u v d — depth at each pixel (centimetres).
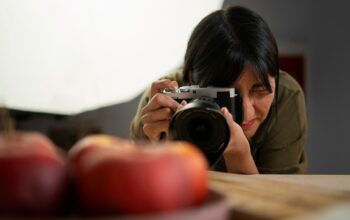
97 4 129
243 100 86
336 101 205
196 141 65
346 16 202
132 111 172
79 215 33
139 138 99
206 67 85
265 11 197
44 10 128
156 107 83
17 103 135
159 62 136
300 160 110
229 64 83
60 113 140
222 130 64
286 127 106
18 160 31
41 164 32
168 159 32
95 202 31
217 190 37
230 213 41
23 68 133
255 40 85
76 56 133
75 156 35
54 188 32
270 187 50
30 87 135
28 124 143
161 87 90
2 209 31
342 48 203
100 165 31
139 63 136
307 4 201
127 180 31
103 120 164
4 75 132
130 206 31
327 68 204
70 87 136
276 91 98
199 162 34
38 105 137
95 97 138
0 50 130
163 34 133
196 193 34
